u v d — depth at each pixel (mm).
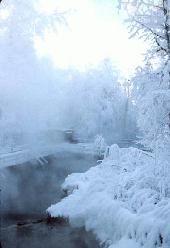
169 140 9391
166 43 8938
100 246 9266
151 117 9188
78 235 10305
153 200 9086
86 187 13336
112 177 13352
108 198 10703
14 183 21969
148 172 10609
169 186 9375
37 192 20328
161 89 8938
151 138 9805
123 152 14844
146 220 7922
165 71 8633
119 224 8969
